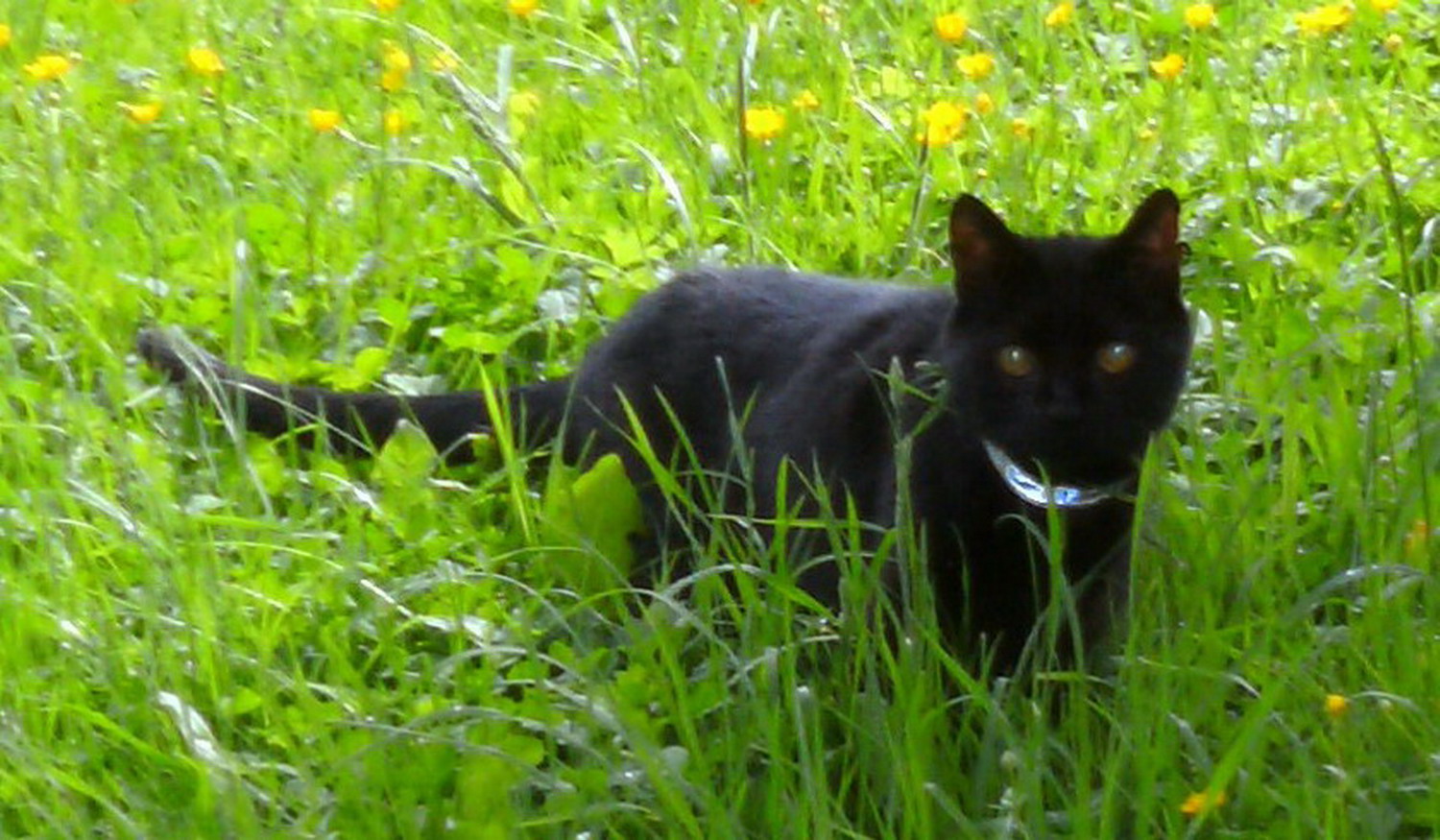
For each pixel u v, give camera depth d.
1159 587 5.66
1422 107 8.64
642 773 5.04
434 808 4.96
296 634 5.70
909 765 4.93
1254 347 6.68
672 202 7.74
